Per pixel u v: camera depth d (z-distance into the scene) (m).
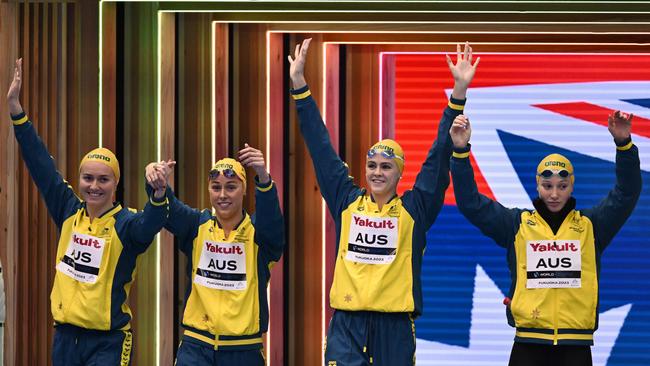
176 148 19.09
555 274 15.85
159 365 18.42
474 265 21.38
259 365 16.09
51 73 18.39
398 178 15.49
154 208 15.33
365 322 15.16
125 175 18.23
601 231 16.02
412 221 15.30
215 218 16.27
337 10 18.00
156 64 18.16
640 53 20.66
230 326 15.85
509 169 21.47
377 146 15.41
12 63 18.14
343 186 15.68
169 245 18.67
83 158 17.33
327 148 15.70
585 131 21.34
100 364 15.61
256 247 16.12
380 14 18.78
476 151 21.52
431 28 19.08
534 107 21.42
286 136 20.73
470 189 15.81
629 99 21.30
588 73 21.34
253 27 19.88
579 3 17.97
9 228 18.31
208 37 18.91
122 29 18.22
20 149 17.50
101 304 15.60
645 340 21.06
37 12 18.23
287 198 20.73
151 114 18.20
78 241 15.80
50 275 18.61
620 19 18.56
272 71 20.16
